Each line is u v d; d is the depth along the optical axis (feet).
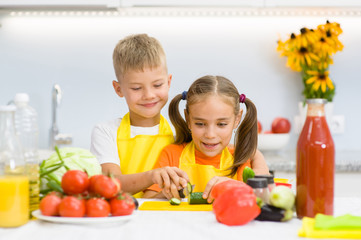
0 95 9.37
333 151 3.21
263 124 9.41
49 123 9.41
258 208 3.11
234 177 5.18
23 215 3.03
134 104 5.24
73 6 8.14
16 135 3.15
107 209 3.07
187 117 5.23
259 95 9.41
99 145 5.43
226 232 2.87
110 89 9.39
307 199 3.20
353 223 2.78
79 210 3.02
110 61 9.34
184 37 9.34
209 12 8.55
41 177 3.51
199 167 5.10
